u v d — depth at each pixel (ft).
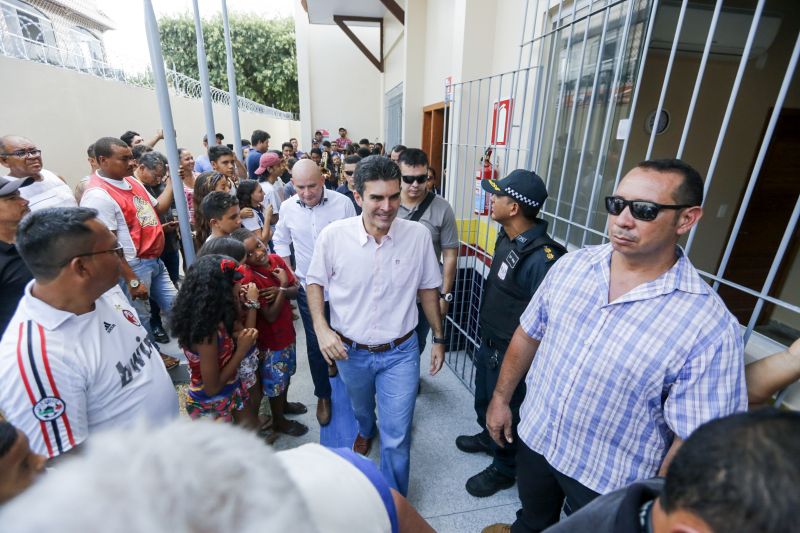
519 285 5.77
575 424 3.84
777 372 3.10
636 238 3.26
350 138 47.21
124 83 20.98
